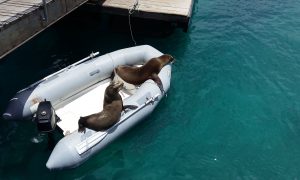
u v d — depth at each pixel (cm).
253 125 401
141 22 583
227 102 433
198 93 445
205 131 390
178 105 423
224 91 451
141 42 543
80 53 511
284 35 585
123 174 338
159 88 394
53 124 330
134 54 442
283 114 419
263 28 604
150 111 384
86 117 326
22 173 329
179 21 508
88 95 403
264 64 509
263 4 700
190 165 349
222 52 530
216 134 387
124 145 365
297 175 344
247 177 340
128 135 376
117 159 351
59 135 368
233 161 355
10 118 349
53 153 312
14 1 370
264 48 547
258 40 568
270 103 436
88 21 583
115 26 582
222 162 354
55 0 379
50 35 553
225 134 388
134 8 511
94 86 417
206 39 564
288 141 381
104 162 347
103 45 533
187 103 427
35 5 361
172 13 502
